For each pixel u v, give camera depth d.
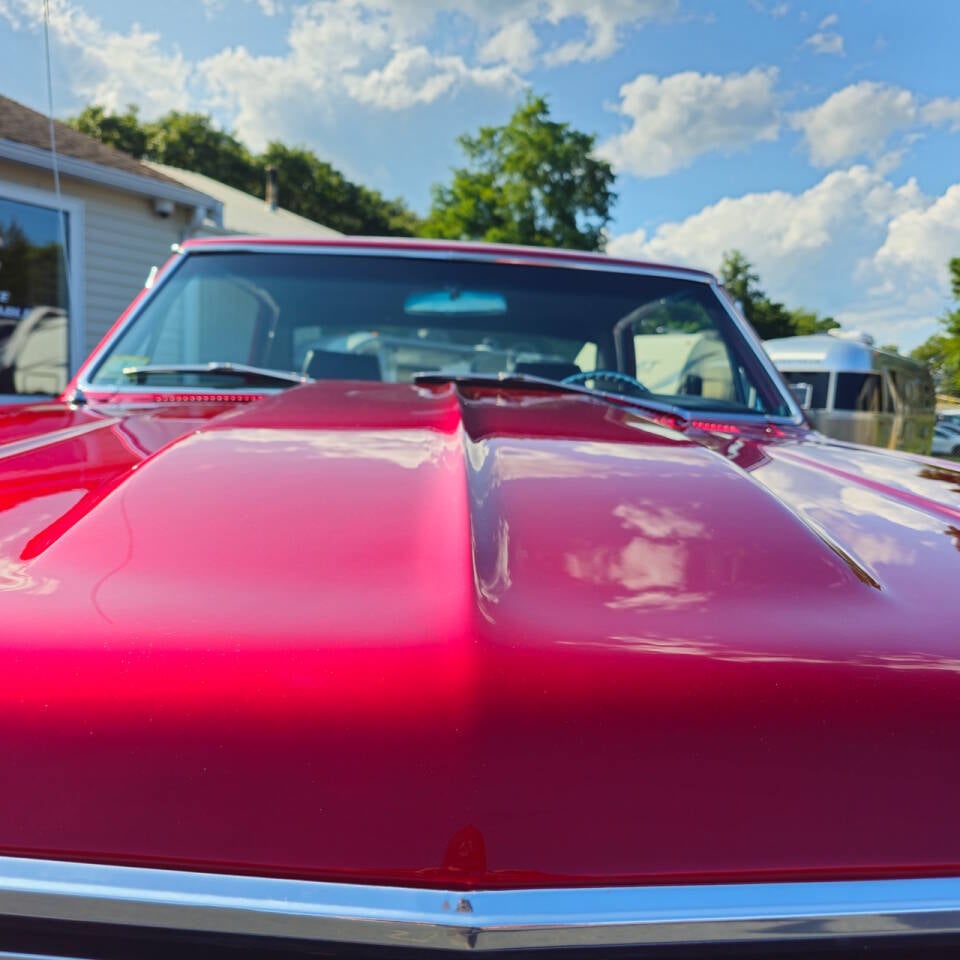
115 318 11.12
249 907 0.59
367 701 0.62
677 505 0.91
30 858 0.61
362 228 56.88
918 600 0.77
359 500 0.87
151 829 0.61
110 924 0.60
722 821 0.62
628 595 0.72
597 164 38.19
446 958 0.59
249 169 51.69
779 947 0.61
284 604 0.68
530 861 0.60
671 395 2.07
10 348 9.93
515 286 2.22
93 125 47.91
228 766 0.61
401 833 0.60
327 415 1.27
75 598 0.69
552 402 1.58
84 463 1.09
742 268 50.50
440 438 1.13
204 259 2.22
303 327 2.18
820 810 0.63
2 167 9.73
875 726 0.64
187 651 0.64
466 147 38.50
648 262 2.32
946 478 1.30
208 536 0.79
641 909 0.60
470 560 0.74
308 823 0.60
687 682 0.64
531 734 0.61
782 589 0.75
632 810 0.61
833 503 1.06
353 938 0.59
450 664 0.63
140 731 0.62
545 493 0.92
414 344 2.21
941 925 0.62
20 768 0.62
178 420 1.47
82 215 10.58
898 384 10.99
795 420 2.02
